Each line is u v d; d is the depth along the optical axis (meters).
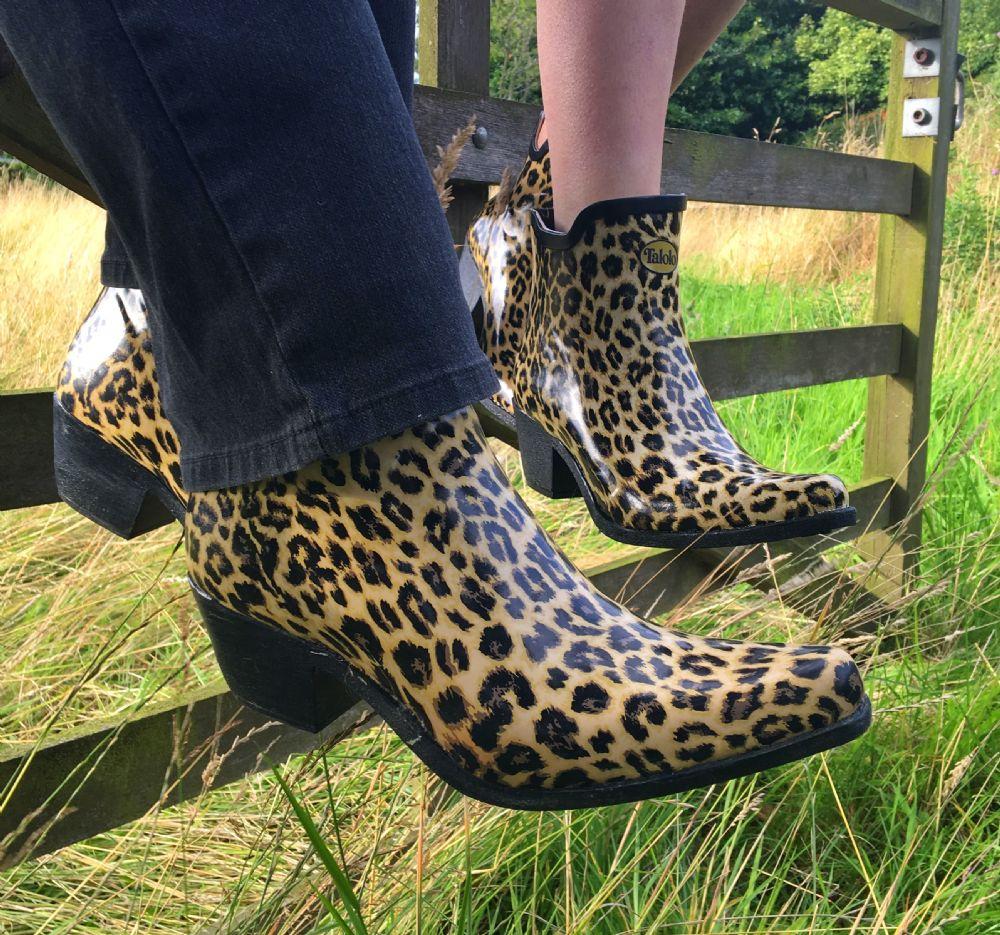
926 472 2.59
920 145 2.32
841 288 4.46
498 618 0.59
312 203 0.52
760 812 1.29
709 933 0.94
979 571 1.99
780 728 0.57
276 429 0.56
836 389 3.18
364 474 0.59
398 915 0.94
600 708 0.58
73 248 3.13
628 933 0.91
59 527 1.95
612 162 0.90
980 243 4.30
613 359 0.93
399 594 0.59
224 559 0.64
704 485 0.85
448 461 0.60
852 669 0.59
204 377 0.57
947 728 1.43
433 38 1.29
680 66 1.05
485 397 0.58
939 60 2.26
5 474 0.97
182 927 1.05
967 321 3.45
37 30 0.52
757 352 1.94
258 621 0.66
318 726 0.69
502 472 0.64
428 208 0.56
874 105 12.70
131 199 0.54
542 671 0.59
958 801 1.36
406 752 1.21
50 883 1.14
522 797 0.60
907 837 1.15
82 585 1.58
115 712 1.40
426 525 0.59
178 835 1.17
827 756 1.34
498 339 1.07
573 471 0.97
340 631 0.62
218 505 0.63
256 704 0.69
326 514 0.60
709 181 1.74
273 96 0.51
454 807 1.04
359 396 0.54
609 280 0.92
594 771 0.58
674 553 1.69
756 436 2.97
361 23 0.54
